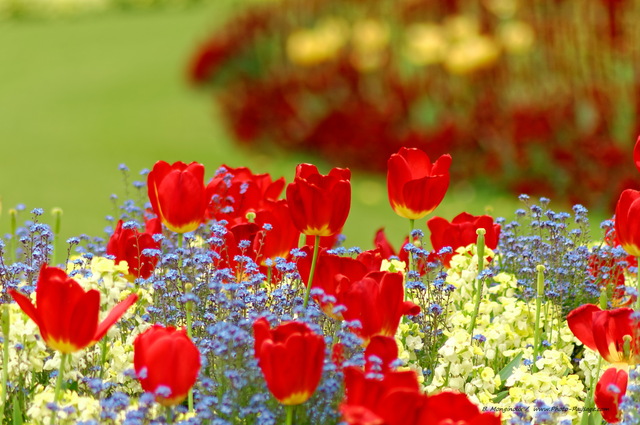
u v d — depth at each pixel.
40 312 2.54
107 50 22.25
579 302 3.88
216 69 16.97
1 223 10.03
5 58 22.84
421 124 12.27
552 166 10.73
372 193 11.74
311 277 3.18
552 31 11.44
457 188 11.43
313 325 2.74
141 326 3.35
